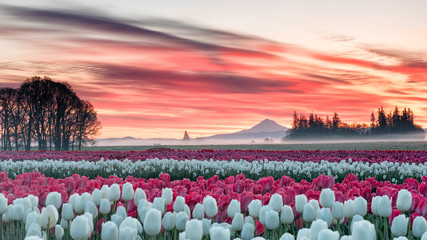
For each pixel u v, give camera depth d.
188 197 5.88
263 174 16.73
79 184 7.72
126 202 5.57
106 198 5.61
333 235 3.26
